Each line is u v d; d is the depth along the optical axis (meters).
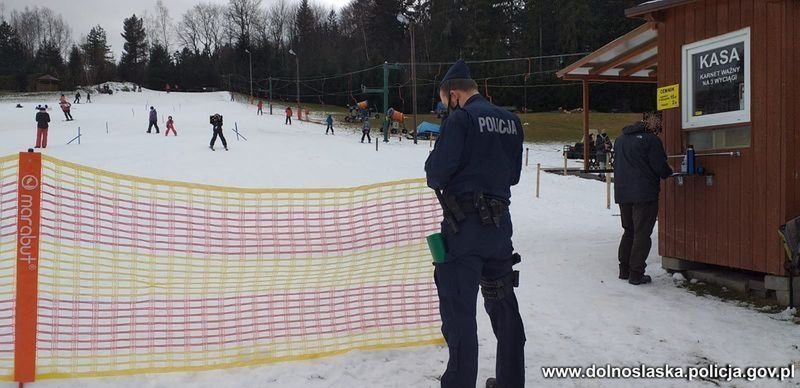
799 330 4.47
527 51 68.44
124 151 20.41
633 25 62.28
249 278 4.32
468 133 3.20
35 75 89.75
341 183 14.95
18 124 35.41
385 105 43.22
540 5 68.75
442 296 3.25
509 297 3.38
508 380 3.37
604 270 6.60
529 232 9.56
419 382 3.66
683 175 5.71
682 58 5.91
